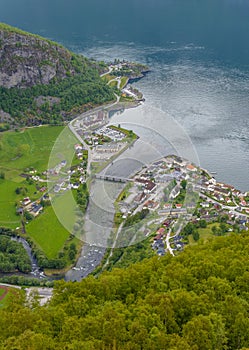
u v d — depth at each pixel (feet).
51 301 358.43
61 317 319.06
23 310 328.90
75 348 282.15
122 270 377.09
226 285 326.65
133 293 344.08
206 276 350.02
